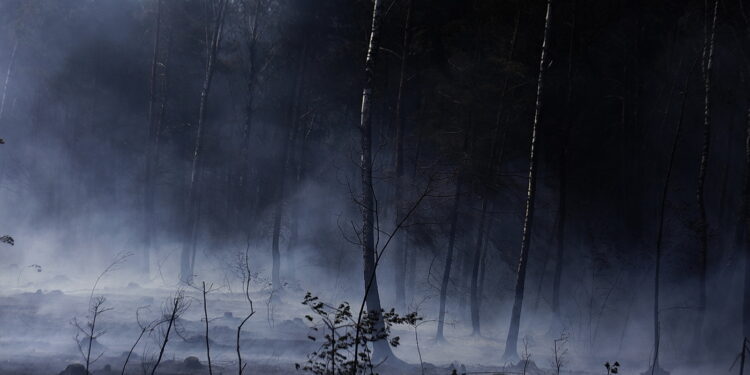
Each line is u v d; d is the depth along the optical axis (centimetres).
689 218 3275
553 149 3722
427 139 2950
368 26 3406
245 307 2380
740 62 2970
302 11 3769
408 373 1318
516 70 2666
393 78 3431
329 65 3888
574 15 3184
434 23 3491
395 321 772
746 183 2534
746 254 2520
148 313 1914
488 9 3130
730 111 3762
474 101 2675
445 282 2219
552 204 3653
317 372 755
